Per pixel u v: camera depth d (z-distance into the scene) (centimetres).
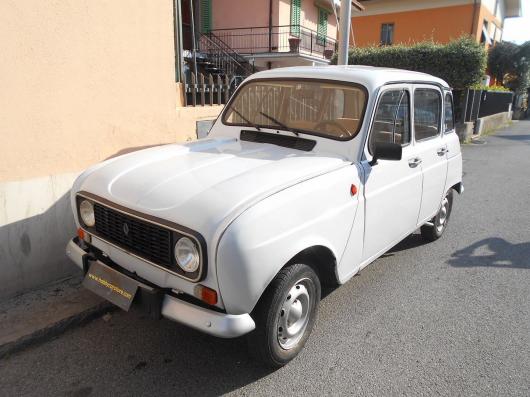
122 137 445
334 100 360
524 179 971
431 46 1508
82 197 309
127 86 440
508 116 2623
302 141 357
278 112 388
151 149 362
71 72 386
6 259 357
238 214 244
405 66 1543
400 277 454
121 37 425
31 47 354
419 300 407
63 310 344
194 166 307
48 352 310
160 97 481
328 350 326
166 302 261
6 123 346
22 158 361
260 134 383
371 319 371
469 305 401
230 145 369
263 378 292
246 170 299
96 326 342
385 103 362
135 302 275
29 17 349
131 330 339
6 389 273
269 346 278
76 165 403
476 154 1326
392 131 381
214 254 236
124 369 296
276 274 265
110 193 290
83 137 405
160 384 283
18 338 307
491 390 291
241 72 1666
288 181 282
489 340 347
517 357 326
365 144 339
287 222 264
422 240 561
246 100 412
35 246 375
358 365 310
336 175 310
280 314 281
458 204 746
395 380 296
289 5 1808
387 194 368
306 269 292
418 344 338
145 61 455
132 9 431
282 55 1719
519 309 397
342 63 691
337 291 419
